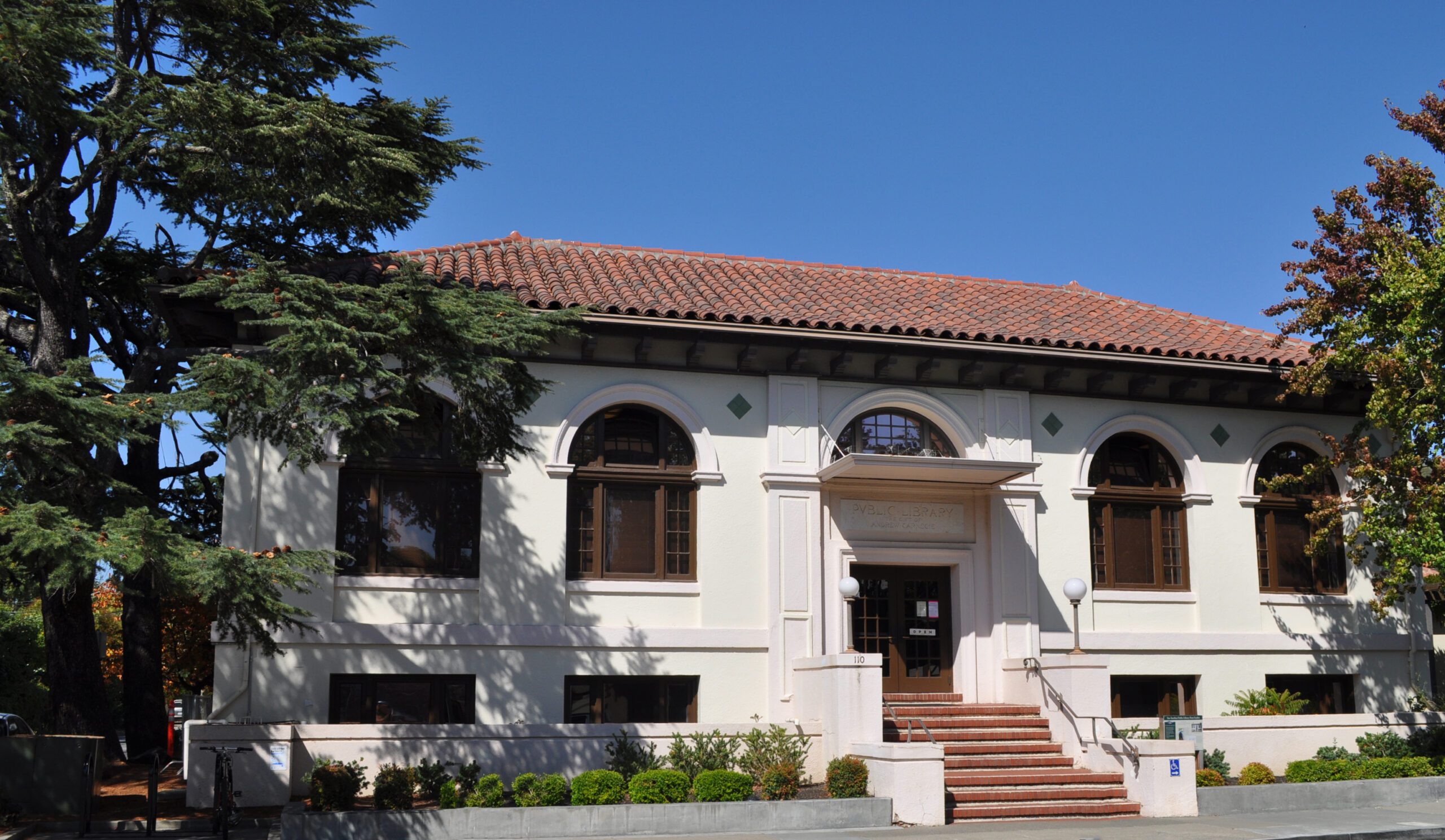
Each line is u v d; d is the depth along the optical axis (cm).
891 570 1928
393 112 1714
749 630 1788
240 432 1435
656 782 1452
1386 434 2147
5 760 1479
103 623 3347
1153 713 1970
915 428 1964
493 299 1491
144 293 2231
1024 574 1911
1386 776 1745
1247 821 1520
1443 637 2367
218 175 1534
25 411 1280
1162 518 2042
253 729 1498
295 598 1642
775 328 1792
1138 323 2191
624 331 1752
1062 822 1522
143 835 1366
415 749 1540
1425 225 1842
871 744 1543
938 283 2352
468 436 1570
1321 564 2112
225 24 1580
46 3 1317
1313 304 1855
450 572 1731
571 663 1720
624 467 1808
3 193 1594
